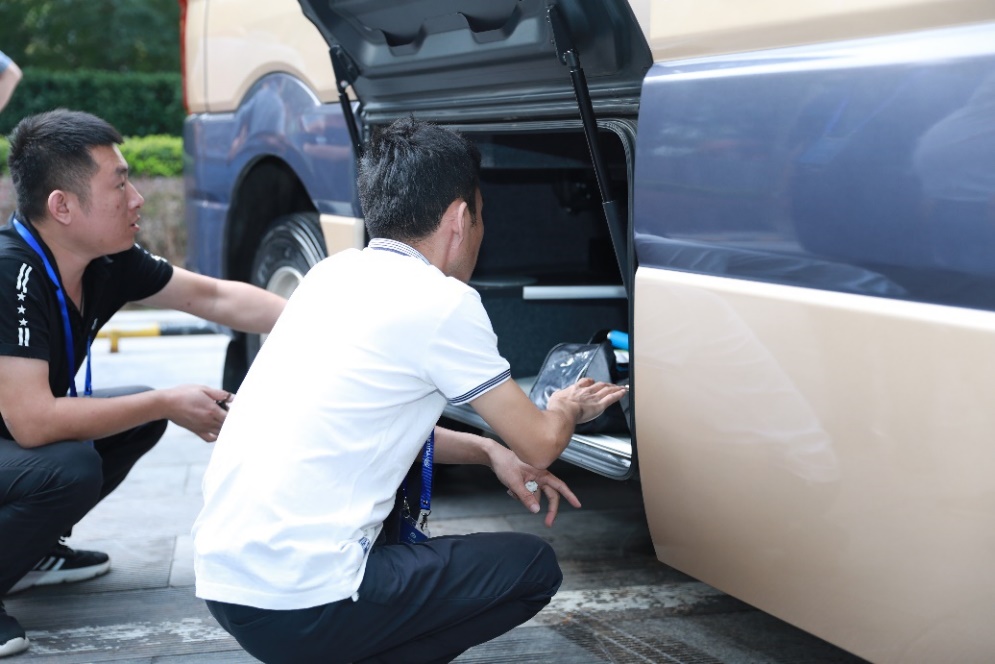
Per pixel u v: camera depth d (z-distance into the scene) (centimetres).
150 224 970
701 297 194
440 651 196
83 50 1759
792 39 178
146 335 695
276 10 365
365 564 182
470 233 193
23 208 249
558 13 212
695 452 202
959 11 152
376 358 178
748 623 261
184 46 443
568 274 338
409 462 186
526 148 302
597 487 376
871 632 177
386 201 188
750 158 182
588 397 209
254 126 385
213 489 181
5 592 256
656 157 202
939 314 155
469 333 180
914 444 160
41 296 246
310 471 175
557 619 264
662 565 301
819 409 174
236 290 297
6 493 243
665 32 201
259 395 184
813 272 174
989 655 158
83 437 249
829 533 178
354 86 307
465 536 198
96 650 250
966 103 149
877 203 162
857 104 164
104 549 318
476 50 249
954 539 157
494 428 189
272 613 176
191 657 247
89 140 244
